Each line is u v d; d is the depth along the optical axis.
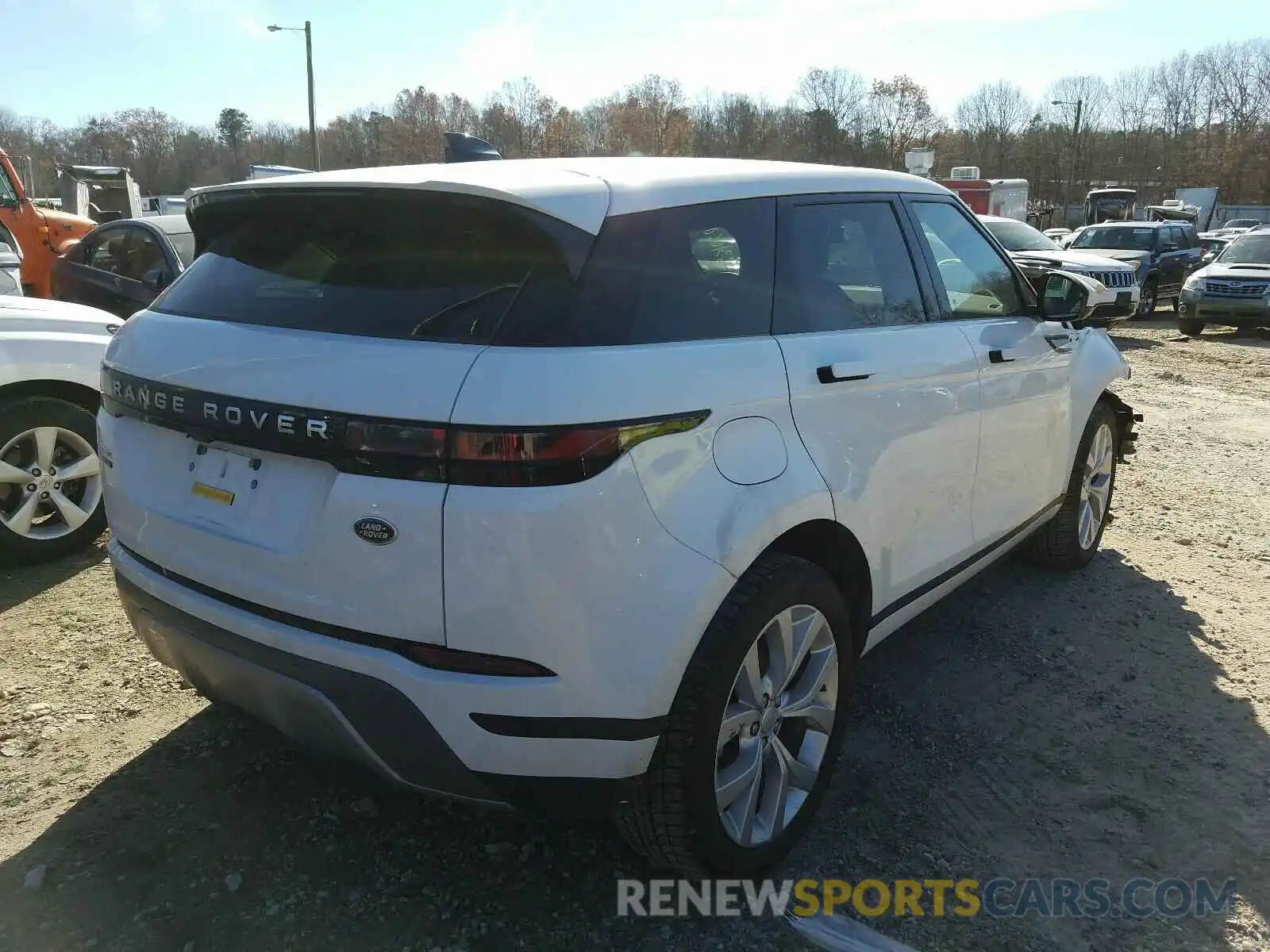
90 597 4.14
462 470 1.90
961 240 3.52
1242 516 5.69
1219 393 10.03
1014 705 3.46
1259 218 63.47
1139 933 2.39
